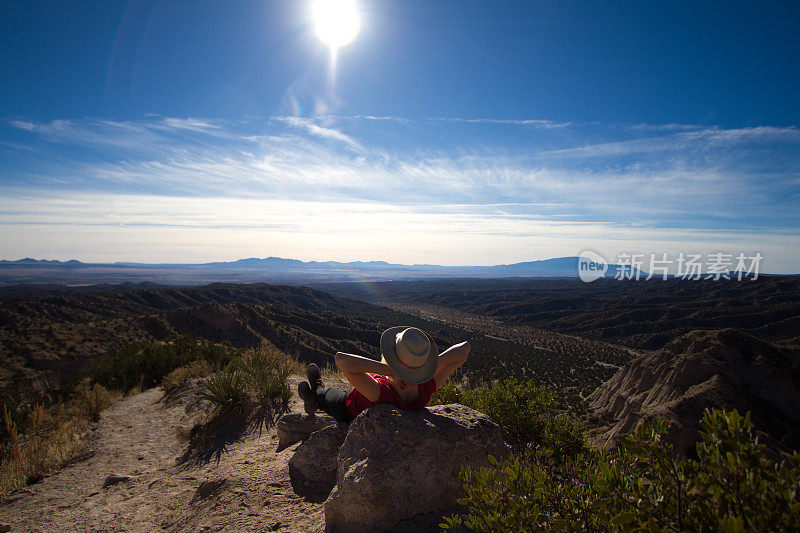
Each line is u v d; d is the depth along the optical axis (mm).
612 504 1839
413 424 2744
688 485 1816
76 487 4781
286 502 3193
